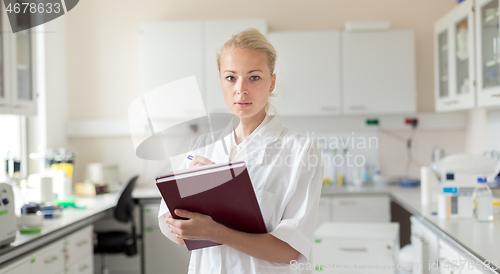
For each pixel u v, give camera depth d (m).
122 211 2.90
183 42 3.47
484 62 2.43
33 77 2.69
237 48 1.04
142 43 3.49
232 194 0.95
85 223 2.64
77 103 3.86
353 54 3.44
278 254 1.01
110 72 3.85
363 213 3.28
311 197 1.06
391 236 2.10
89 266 2.67
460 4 2.73
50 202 2.82
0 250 1.75
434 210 2.41
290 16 3.77
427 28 3.70
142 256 3.27
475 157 2.17
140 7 3.83
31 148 3.42
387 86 3.43
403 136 3.74
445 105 3.09
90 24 3.85
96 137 3.86
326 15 3.75
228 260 1.09
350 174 3.73
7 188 1.83
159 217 1.22
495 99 2.29
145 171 3.83
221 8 3.79
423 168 2.65
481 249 1.57
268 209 1.06
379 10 3.73
